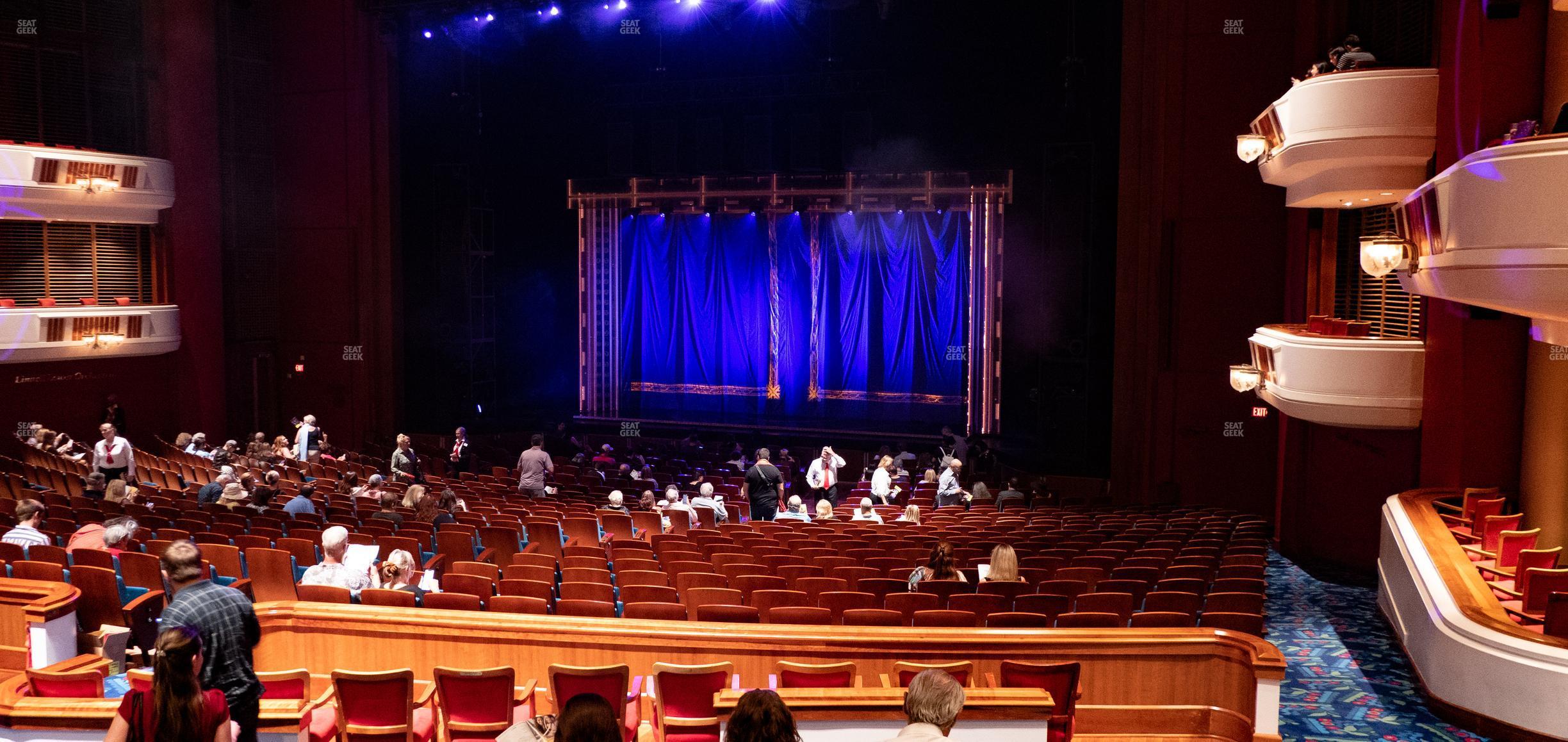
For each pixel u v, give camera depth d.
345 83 22.41
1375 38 14.30
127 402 21.12
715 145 24.52
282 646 7.08
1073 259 20.62
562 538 11.73
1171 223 17.19
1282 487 15.44
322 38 22.50
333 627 7.05
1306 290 15.54
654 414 26.75
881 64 22.98
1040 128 22.20
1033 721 5.57
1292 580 12.74
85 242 20.48
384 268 22.64
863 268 25.19
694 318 26.67
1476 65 10.85
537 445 16.03
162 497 13.88
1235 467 17.14
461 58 23.50
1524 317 10.86
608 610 7.32
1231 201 16.92
